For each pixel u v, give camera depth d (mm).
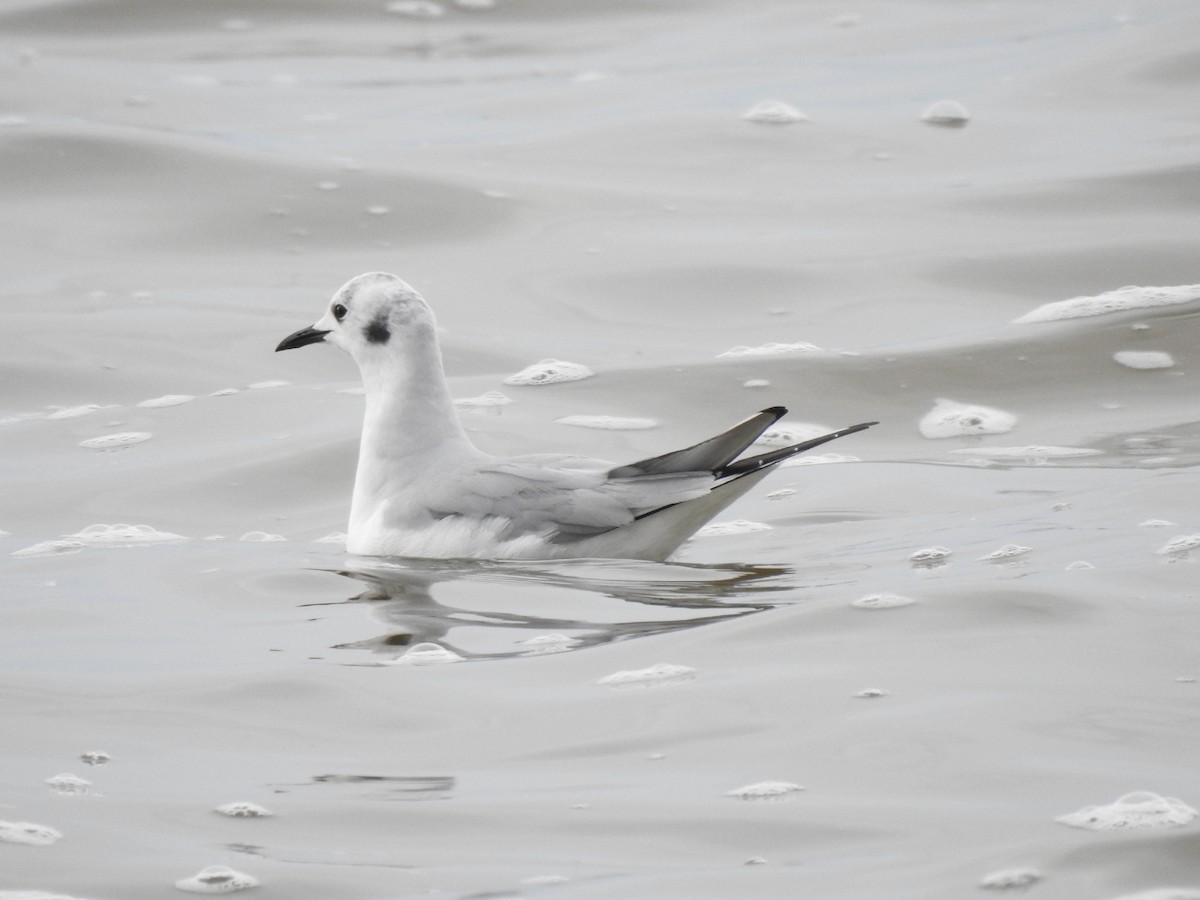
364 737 8148
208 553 11945
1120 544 10719
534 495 11320
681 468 11164
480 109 25375
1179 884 6355
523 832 7012
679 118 24750
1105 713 7961
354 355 12320
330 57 28031
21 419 15797
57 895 6535
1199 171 21266
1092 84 25344
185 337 17797
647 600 10141
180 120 24375
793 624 9445
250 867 6738
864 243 19875
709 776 7500
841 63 27328
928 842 6773
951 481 13062
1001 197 21047
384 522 11695
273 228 20828
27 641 9898
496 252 20094
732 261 19438
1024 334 17172
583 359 16984
